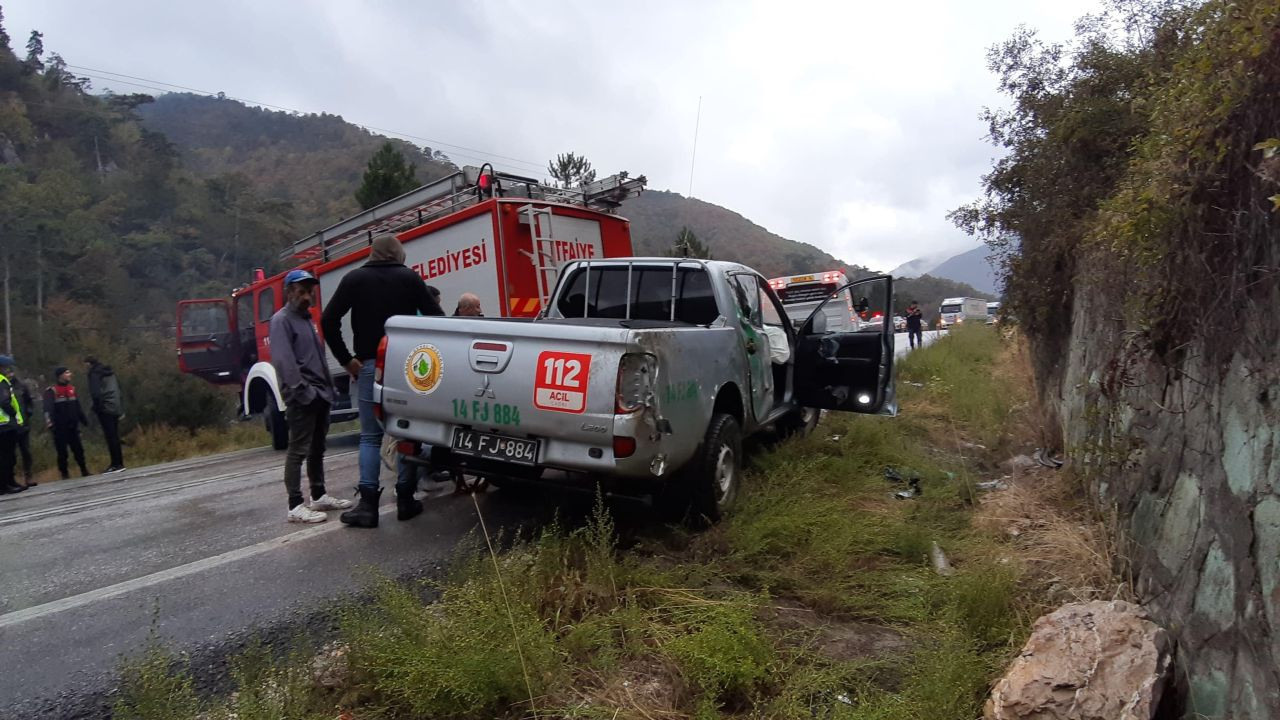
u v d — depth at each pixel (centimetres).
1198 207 276
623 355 404
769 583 395
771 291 696
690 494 474
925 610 365
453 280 900
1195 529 295
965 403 967
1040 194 661
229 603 400
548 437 425
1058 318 703
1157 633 282
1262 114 246
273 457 1049
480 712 283
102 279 3816
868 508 539
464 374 450
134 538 547
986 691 299
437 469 486
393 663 298
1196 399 302
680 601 368
